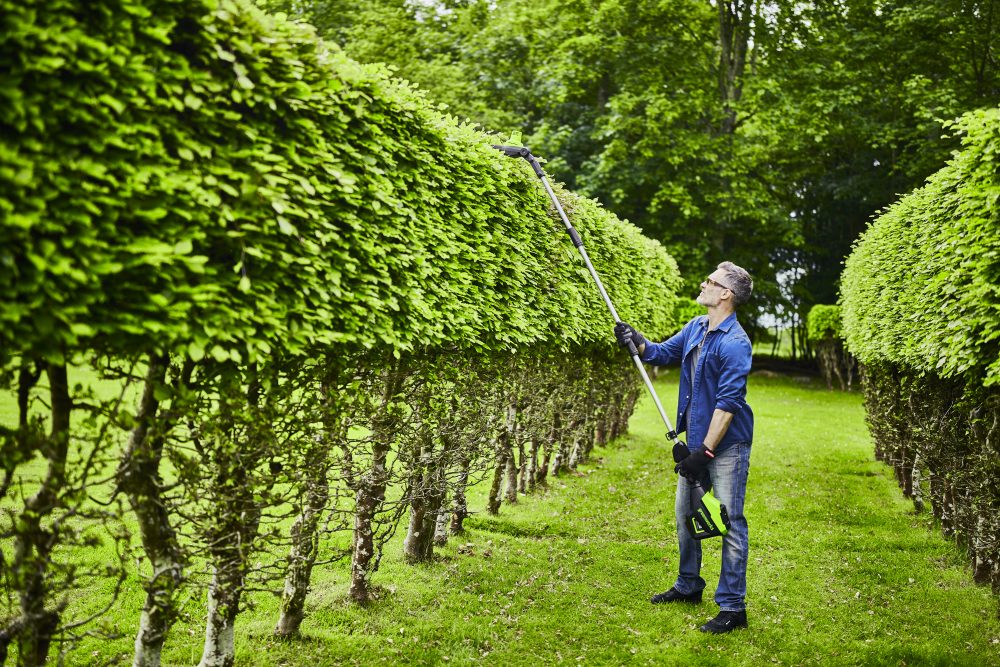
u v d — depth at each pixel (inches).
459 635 151.0
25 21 68.6
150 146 80.4
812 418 503.8
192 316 84.2
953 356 168.1
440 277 148.6
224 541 109.4
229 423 103.0
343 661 136.6
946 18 671.1
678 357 180.5
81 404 86.0
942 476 227.5
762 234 876.0
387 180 127.0
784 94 701.9
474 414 185.2
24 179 66.6
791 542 228.1
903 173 782.5
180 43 88.8
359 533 161.3
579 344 239.0
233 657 123.1
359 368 136.1
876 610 174.1
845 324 489.7
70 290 72.6
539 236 209.2
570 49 751.7
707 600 178.1
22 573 79.9
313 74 106.2
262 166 92.2
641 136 794.2
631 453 367.9
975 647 153.7
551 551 210.8
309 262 103.0
